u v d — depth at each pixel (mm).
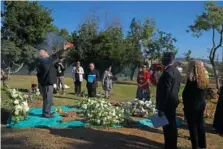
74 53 44281
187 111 7922
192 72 7766
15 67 27094
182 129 10312
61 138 8359
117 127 9883
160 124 7461
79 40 44688
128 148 7953
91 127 9602
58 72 19297
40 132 8875
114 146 8000
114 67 46156
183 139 9117
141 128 10055
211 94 13672
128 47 47125
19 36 22953
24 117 9945
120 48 45250
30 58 23000
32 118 10242
